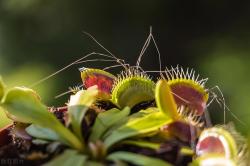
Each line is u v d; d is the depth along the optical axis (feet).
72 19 9.64
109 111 1.26
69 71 7.36
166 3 9.59
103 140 1.19
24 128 1.24
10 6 9.87
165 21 9.64
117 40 9.53
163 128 1.19
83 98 1.22
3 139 1.28
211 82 6.75
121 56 9.50
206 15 9.49
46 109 1.20
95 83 1.34
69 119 1.20
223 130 1.16
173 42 9.53
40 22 9.71
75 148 1.16
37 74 8.96
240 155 1.14
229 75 6.59
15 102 1.18
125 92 1.29
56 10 9.63
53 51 9.68
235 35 9.07
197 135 1.19
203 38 9.30
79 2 9.57
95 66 5.74
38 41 9.74
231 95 6.19
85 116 1.22
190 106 1.25
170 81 1.27
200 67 7.31
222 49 8.27
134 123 1.18
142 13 9.59
